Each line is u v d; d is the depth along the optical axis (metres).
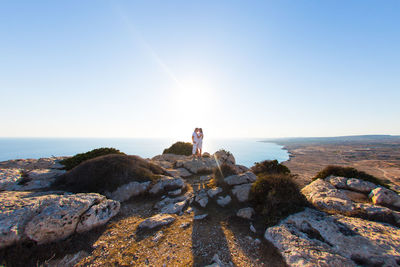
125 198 10.35
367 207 7.92
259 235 7.04
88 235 6.77
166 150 30.72
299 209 7.86
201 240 6.70
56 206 6.67
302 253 5.45
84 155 16.56
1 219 5.57
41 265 5.19
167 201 10.20
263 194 8.82
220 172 13.04
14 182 10.54
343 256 5.38
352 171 12.11
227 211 9.05
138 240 6.65
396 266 4.93
